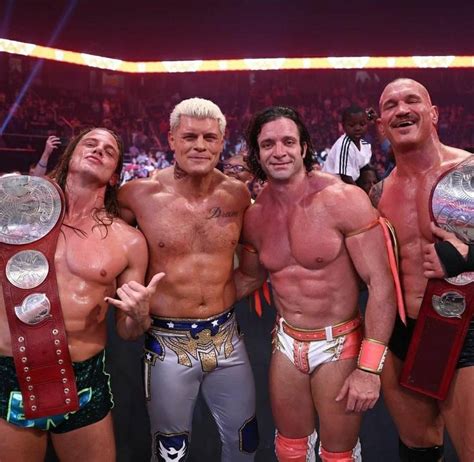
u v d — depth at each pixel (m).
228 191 2.31
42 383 1.97
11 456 1.99
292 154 2.10
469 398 2.05
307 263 2.14
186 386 2.30
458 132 15.71
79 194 2.10
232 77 17.25
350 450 2.26
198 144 2.13
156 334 2.30
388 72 16.73
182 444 2.35
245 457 2.46
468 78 16.09
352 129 4.48
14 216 1.99
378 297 2.08
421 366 2.15
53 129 14.84
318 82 17.12
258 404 3.47
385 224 2.11
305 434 2.32
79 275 2.01
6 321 1.97
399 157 2.21
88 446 2.07
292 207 2.18
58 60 15.45
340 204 2.10
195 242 2.25
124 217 2.31
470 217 2.00
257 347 4.14
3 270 1.96
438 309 2.10
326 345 2.17
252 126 2.22
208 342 2.29
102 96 16.98
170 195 2.26
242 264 2.42
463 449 2.10
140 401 3.42
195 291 2.26
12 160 9.36
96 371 2.08
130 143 15.32
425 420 2.33
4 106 14.73
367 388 2.07
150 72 16.72
